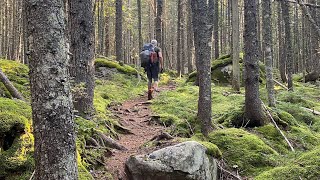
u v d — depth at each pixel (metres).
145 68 13.07
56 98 3.95
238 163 7.23
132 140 8.16
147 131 8.91
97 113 8.52
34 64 3.94
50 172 3.91
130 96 14.11
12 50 29.30
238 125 9.16
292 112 11.09
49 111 3.92
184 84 17.16
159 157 6.13
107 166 6.49
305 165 6.21
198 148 6.37
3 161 4.88
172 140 7.35
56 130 3.94
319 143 8.79
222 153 7.45
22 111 5.73
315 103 13.30
